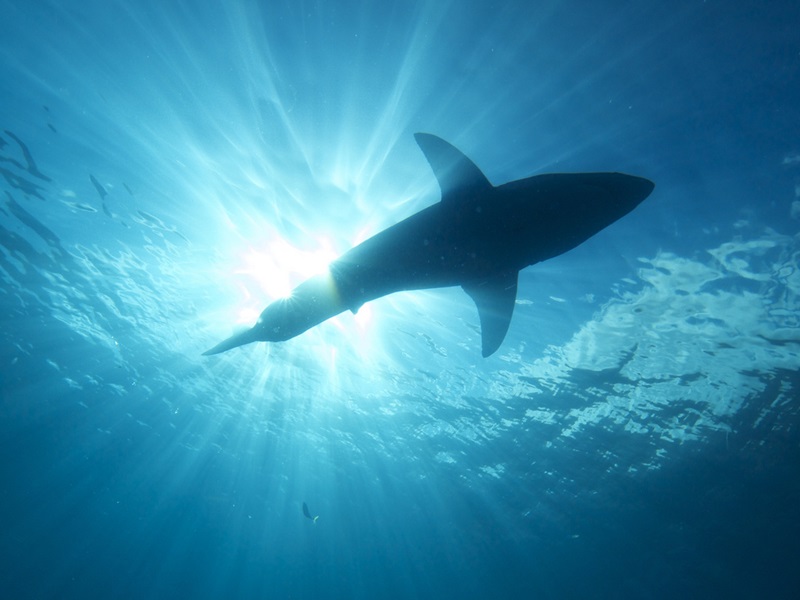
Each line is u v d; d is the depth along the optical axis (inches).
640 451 574.6
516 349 438.6
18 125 327.3
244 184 314.7
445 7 198.7
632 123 218.4
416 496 884.6
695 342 384.5
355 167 271.4
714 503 611.2
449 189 86.7
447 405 580.7
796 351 362.9
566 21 193.8
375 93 233.0
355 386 585.0
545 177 82.1
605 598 877.8
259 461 997.8
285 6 212.2
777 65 188.5
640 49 195.8
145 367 738.2
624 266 314.8
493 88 218.4
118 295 555.5
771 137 213.0
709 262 295.4
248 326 95.7
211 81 253.9
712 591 744.3
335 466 896.9
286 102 249.9
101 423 1000.2
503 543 899.4
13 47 266.5
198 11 224.7
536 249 87.4
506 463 687.1
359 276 90.4
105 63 262.5
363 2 204.1
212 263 421.1
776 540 625.6
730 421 482.9
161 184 346.9
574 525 771.4
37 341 740.0
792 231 258.8
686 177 241.4
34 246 502.3
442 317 398.9
